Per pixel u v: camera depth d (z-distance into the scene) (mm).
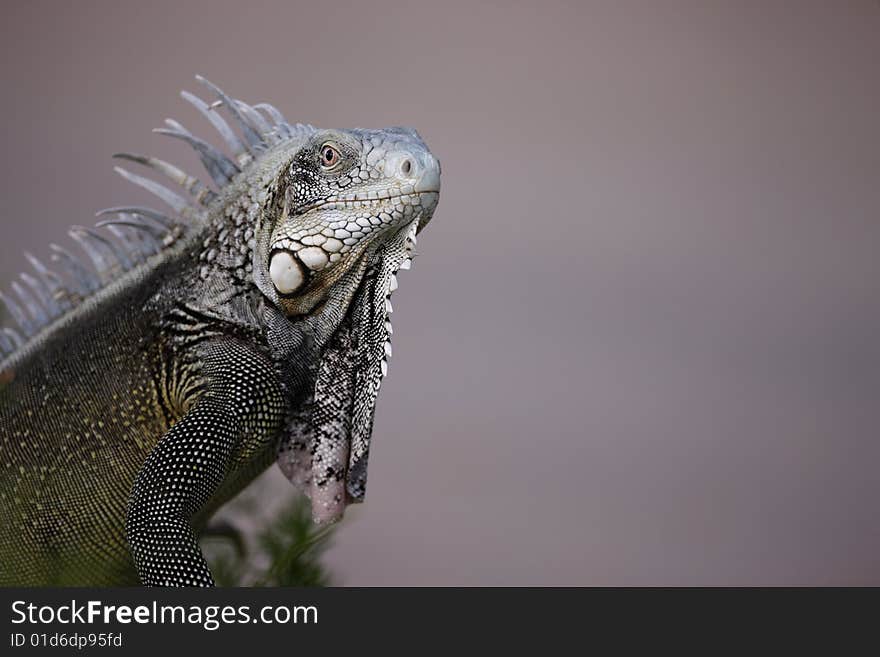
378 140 5223
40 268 6258
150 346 5613
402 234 5309
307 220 5254
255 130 5754
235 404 5141
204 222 5656
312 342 5465
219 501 5652
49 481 5738
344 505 5492
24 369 6062
